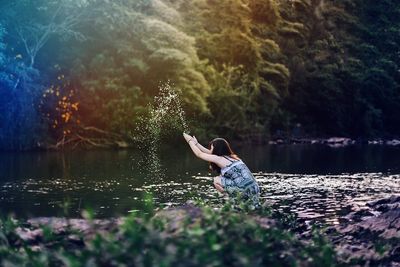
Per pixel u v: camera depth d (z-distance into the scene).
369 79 42.84
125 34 30.19
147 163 19.69
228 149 8.83
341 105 41.06
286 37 42.34
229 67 35.28
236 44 36.59
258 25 40.75
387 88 43.34
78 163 19.66
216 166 8.83
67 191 13.22
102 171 17.22
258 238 4.60
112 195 12.70
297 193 13.59
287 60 40.59
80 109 28.09
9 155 22.89
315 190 14.12
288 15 43.44
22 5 27.86
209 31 37.28
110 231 4.66
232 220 4.75
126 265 3.73
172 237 4.30
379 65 44.91
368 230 6.93
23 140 25.45
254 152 26.66
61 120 27.27
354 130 41.47
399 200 10.63
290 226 6.96
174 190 13.48
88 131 27.73
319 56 42.72
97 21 29.58
